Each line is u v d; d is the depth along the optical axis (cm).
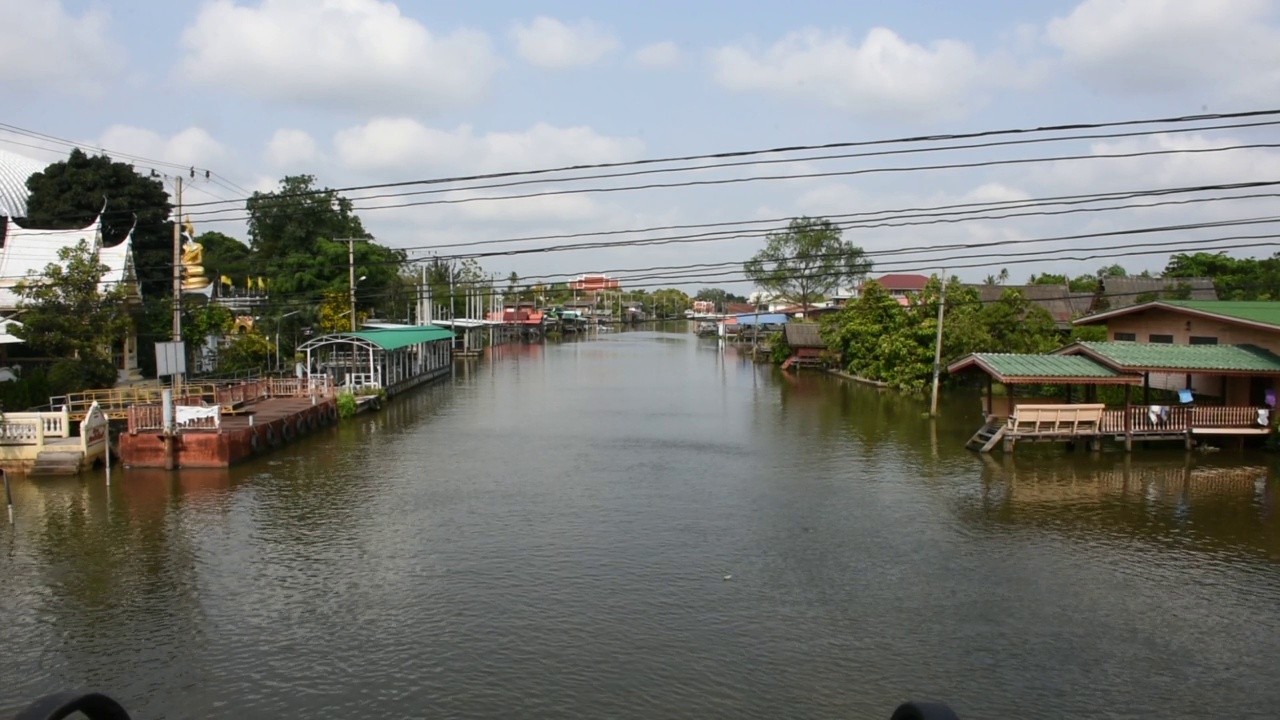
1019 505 2273
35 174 4738
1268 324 2888
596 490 2483
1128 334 3662
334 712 1219
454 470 2773
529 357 8625
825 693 1262
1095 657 1373
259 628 1497
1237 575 1731
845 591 1655
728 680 1302
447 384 5775
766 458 2970
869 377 5597
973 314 4569
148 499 2356
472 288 9431
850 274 7775
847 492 2439
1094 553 1872
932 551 1891
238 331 5059
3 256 3919
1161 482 2522
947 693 1262
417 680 1309
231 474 2692
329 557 1861
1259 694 1260
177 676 1327
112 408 2995
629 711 1214
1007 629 1478
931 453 3017
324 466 2830
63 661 1380
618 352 9475
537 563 1820
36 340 3067
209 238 8238
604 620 1520
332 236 6412
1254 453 2914
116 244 4666
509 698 1252
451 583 1703
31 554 1884
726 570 1775
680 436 3478
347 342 4469
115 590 1673
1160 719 1193
